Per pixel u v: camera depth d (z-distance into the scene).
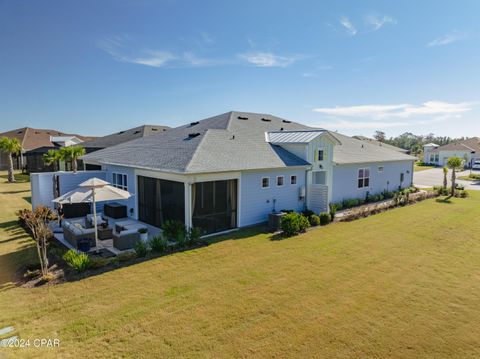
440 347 5.84
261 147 17.39
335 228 14.60
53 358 5.45
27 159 41.69
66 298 7.61
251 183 14.71
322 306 7.30
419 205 20.92
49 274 8.79
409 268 9.70
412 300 7.63
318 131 18.25
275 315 6.88
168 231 12.43
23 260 10.25
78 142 45.25
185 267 9.59
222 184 13.70
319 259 10.40
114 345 5.82
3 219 16.33
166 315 6.85
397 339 6.07
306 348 5.77
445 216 17.41
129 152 19.52
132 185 16.59
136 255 10.34
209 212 13.30
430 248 11.73
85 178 18.42
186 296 7.73
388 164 25.23
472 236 13.40
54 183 17.33
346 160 20.36
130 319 6.68
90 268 9.35
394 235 13.47
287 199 16.55
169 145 17.52
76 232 11.63
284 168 15.86
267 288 8.20
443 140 113.62
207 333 6.20
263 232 13.68
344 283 8.56
